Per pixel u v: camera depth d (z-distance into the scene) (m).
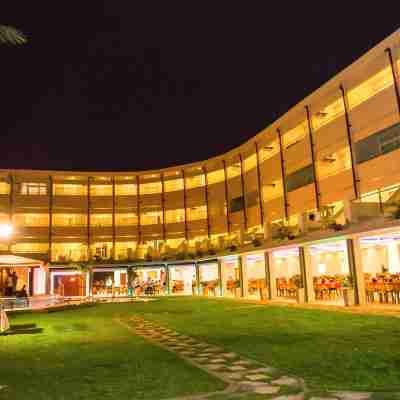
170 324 19.00
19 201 63.16
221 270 41.50
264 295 31.77
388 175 32.94
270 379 8.41
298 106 43.28
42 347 13.30
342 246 27.52
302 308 23.17
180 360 10.59
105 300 41.06
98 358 11.10
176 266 51.41
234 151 56.91
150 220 66.06
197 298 39.28
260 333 14.71
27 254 62.22
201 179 63.66
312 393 7.35
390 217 19.27
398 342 11.63
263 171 50.97
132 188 67.31
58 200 64.69
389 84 33.09
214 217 60.94
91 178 66.62
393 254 28.70
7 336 16.16
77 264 53.75
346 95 37.56
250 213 53.78
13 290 37.34
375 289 22.25
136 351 12.10
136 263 54.66
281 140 47.28
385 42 33.06
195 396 7.35
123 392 7.72
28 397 7.56
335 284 26.41
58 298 40.66
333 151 39.19
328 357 10.14
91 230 65.12
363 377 8.21
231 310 24.77
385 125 33.38
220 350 11.84
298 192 44.12
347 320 16.91
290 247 28.03
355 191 35.84
